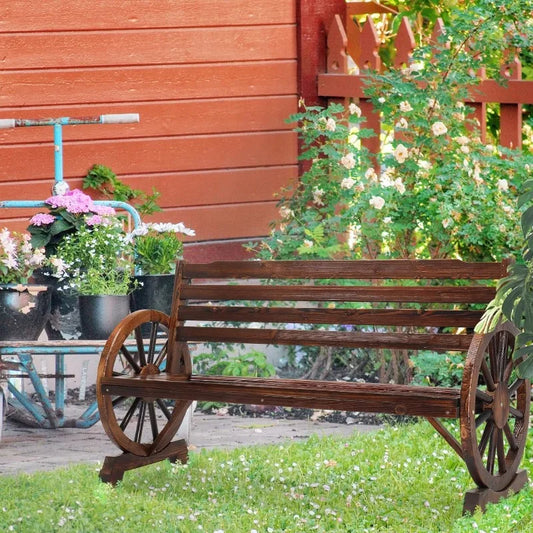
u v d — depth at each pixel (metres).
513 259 6.00
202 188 10.20
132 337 7.82
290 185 10.34
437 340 6.11
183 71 10.06
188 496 6.06
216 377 6.52
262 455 6.98
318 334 6.41
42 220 7.85
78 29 9.65
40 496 5.94
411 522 5.54
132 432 8.12
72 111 9.68
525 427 6.29
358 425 8.22
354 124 10.02
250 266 6.61
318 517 5.60
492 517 5.50
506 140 9.27
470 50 9.27
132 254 8.25
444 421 7.81
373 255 9.16
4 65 9.41
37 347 7.54
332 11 10.47
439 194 8.61
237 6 10.22
